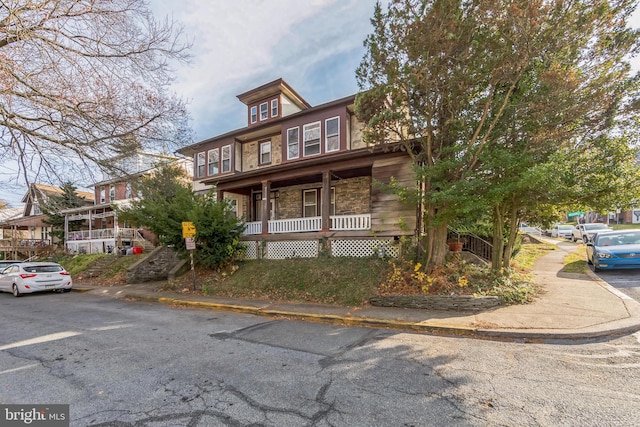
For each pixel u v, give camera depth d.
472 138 8.03
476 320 6.20
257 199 18.73
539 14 6.68
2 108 6.18
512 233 9.67
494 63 7.29
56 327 6.99
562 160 7.56
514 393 3.42
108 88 7.05
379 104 8.78
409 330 6.17
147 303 10.21
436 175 8.09
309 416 3.03
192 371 4.23
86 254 21.62
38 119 6.88
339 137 14.56
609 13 6.92
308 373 4.09
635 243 10.48
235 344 5.45
